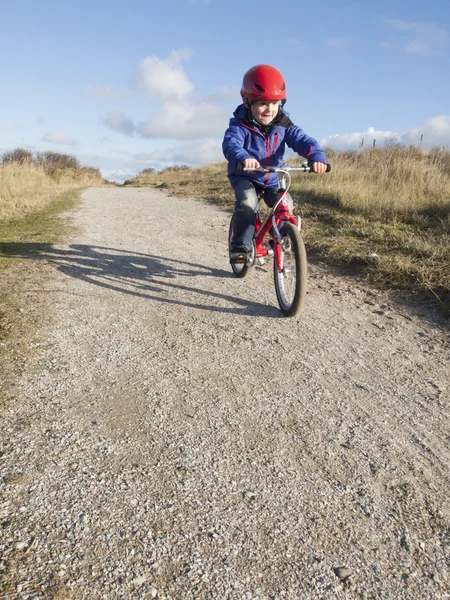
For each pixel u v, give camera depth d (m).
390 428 2.49
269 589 1.57
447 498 2.02
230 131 4.03
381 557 1.71
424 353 3.38
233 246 4.13
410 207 7.54
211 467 2.11
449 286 4.31
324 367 3.12
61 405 2.52
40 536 1.70
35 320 3.58
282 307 3.95
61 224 7.44
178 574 1.59
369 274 4.95
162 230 7.34
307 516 1.87
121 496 1.91
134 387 2.74
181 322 3.75
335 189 9.24
